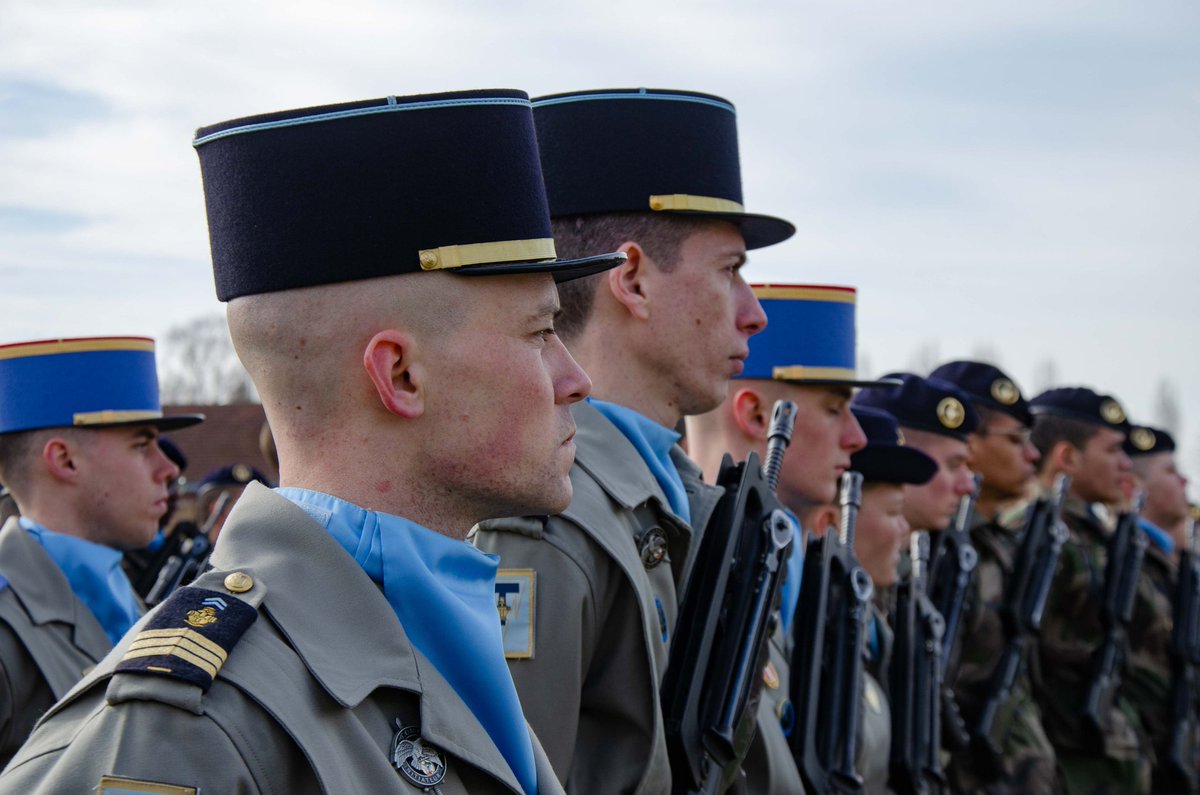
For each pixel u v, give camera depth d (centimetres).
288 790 153
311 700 159
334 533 176
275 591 166
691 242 316
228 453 1201
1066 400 797
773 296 407
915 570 474
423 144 180
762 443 408
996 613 604
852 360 415
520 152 189
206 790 147
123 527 429
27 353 423
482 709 184
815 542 369
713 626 291
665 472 303
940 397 563
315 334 179
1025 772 592
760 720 335
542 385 188
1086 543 687
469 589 191
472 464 184
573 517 272
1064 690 673
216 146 185
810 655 358
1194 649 749
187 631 156
